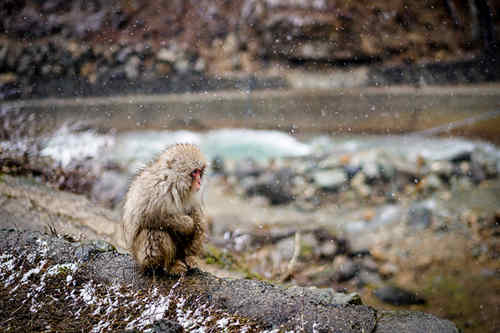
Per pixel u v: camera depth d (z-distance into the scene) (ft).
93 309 9.09
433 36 43.83
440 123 33.63
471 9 43.75
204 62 44.47
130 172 24.20
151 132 34.65
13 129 25.13
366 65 42.45
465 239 20.80
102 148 27.30
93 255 10.87
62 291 9.64
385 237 21.03
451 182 26.45
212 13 48.47
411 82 39.45
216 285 9.91
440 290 17.52
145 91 40.57
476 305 16.49
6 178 17.26
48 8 47.91
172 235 10.18
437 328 8.59
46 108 34.76
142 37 46.62
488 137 31.40
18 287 9.72
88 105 36.09
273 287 9.94
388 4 46.88
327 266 18.54
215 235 20.18
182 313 8.99
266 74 42.57
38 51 42.88
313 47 44.01
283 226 21.42
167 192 9.77
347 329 8.54
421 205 24.02
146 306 9.18
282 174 27.07
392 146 31.07
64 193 17.33
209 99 37.45
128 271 10.29
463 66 40.37
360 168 27.20
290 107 36.63
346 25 45.62
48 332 8.31
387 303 16.69
